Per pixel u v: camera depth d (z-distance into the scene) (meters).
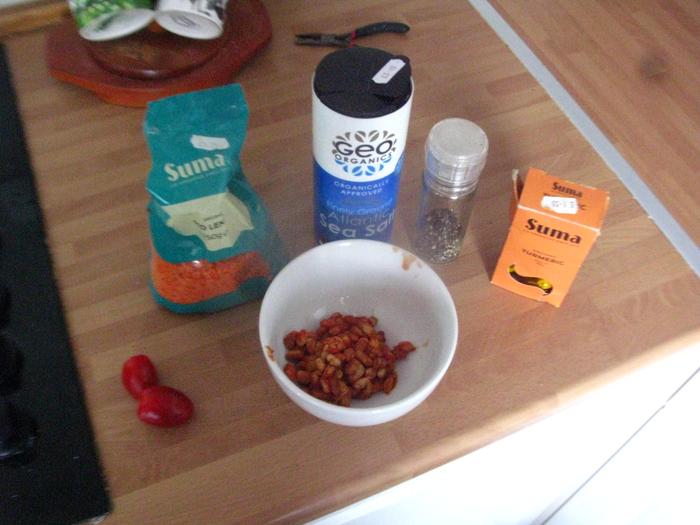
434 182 0.56
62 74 0.70
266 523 0.46
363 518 0.56
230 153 0.48
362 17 0.82
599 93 0.81
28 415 0.49
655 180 0.72
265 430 0.50
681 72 0.85
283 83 0.74
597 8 0.92
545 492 0.85
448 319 0.50
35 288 0.57
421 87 0.74
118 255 0.60
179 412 0.49
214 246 0.52
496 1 0.92
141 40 0.71
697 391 0.68
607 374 0.54
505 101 0.73
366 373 0.51
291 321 0.54
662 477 0.91
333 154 0.50
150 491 0.47
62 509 0.45
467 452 0.52
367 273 0.55
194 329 0.56
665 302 0.58
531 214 0.51
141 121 0.70
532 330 0.56
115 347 0.54
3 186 0.64
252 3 0.78
